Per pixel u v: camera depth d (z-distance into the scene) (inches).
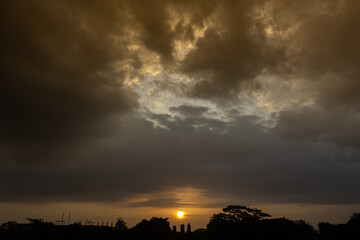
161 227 2977.4
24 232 2536.9
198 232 2999.5
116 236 2847.0
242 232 2527.1
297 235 2630.4
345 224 2689.5
